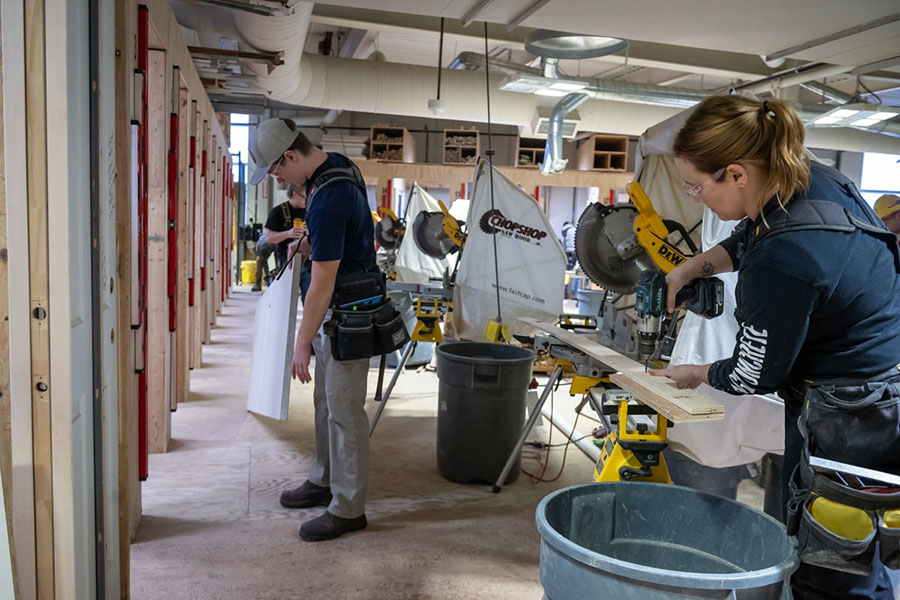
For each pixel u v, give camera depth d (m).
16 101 1.42
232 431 4.02
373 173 10.15
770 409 2.52
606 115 9.12
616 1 3.67
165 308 3.54
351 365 2.60
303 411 4.50
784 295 1.28
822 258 1.26
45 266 1.47
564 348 2.69
